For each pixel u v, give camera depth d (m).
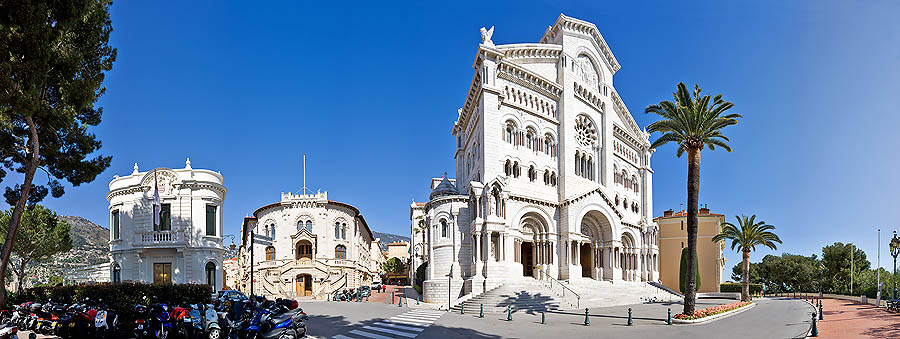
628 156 72.62
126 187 46.59
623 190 69.62
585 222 59.78
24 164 26.70
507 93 55.41
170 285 27.41
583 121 62.56
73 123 26.45
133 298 25.39
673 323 31.73
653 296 53.31
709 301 54.84
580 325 30.58
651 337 25.50
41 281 80.44
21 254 48.62
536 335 26.20
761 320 33.97
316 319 31.98
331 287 73.88
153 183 45.81
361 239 88.56
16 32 19.38
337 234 77.81
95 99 26.75
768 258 127.81
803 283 107.00
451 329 28.14
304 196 77.00
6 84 19.59
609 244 58.91
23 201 24.02
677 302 50.72
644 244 70.06
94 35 25.11
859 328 28.28
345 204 78.25
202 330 21.08
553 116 59.38
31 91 20.34
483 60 53.91
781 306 49.22
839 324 30.89
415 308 42.06
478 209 50.16
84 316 21.62
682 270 68.75
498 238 49.50
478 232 49.16
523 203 53.31
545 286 47.38
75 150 26.98
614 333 26.94
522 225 54.25
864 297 51.28
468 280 48.25
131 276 45.09
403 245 157.25
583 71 63.44
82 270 61.19
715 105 37.22
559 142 59.06
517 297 42.81
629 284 57.91
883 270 86.12
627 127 75.06
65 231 51.44
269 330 20.72
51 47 21.55
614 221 59.34
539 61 60.16
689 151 36.22
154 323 21.28
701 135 36.34
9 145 25.03
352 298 61.28
